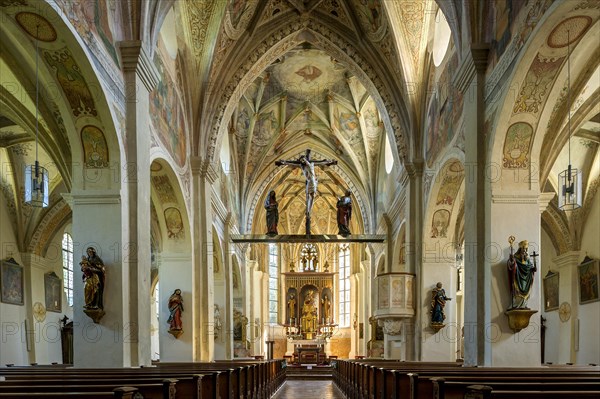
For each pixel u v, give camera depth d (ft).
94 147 39.32
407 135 68.80
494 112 39.29
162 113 52.44
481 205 40.63
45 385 19.75
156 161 53.01
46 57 35.01
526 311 37.27
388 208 90.27
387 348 80.38
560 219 72.49
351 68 73.46
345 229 78.33
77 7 33.91
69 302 85.71
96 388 18.81
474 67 41.83
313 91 98.27
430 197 60.70
